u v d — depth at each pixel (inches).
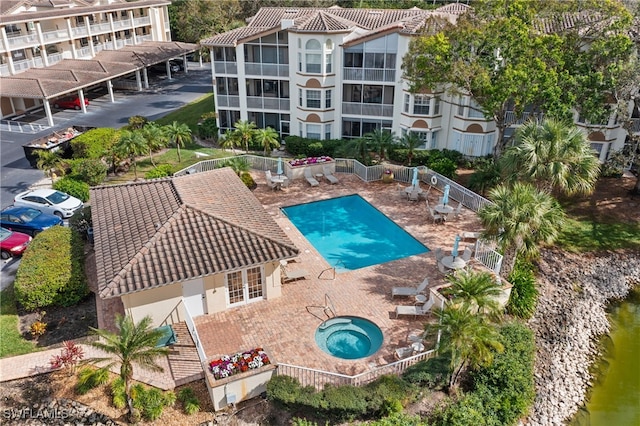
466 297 687.7
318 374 665.0
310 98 1526.8
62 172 1302.9
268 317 801.6
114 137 1467.8
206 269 751.7
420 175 1317.7
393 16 1637.6
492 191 834.8
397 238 1060.5
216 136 1669.5
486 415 653.3
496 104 1051.3
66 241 912.9
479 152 1439.5
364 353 737.0
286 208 1194.0
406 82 1407.5
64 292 812.0
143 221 852.6
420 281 898.7
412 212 1163.3
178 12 2967.5
